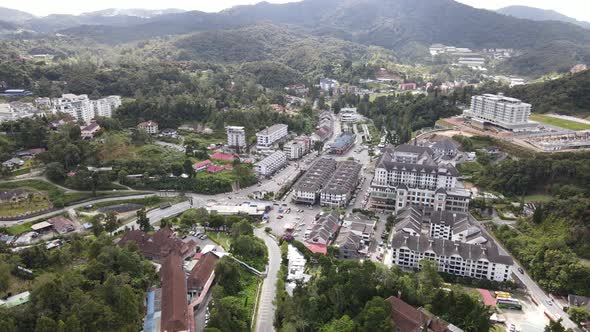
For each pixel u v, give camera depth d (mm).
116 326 167000
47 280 172125
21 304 169500
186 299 192750
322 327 182750
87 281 186750
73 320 152625
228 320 180625
